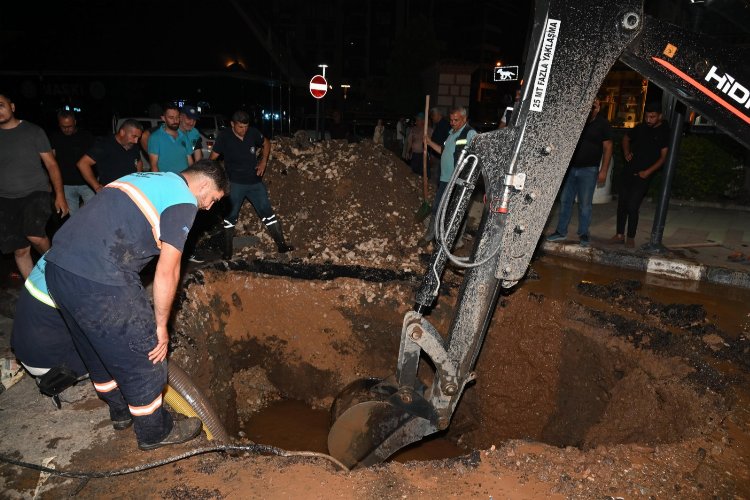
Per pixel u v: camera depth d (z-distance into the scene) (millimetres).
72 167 6273
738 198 9656
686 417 3416
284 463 2902
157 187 2686
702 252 6496
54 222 7375
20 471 2822
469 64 13852
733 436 3092
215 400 4926
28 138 4473
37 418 3303
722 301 5090
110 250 2576
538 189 2961
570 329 4742
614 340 4402
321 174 7262
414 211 7078
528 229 3029
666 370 3914
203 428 3422
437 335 3338
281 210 7031
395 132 21375
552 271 5965
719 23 3047
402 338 3357
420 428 3465
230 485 2715
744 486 2686
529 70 2816
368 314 5570
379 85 53875
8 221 4531
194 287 5340
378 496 2643
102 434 3148
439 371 3359
